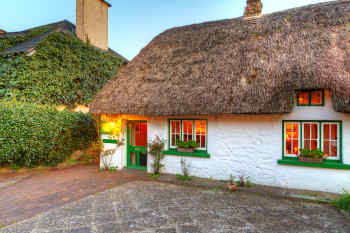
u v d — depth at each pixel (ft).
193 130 21.65
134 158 25.64
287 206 14.40
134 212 13.58
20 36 33.68
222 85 19.13
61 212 13.62
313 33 19.74
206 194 16.81
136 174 22.95
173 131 22.66
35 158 23.88
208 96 18.88
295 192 16.42
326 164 16.11
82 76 33.37
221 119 20.06
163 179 20.66
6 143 21.25
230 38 23.94
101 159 25.62
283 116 17.72
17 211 13.89
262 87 17.42
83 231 11.23
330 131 16.78
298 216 12.94
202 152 21.09
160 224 12.01
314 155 16.29
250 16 27.50
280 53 19.30
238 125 19.35
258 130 18.60
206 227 11.67
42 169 25.02
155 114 20.11
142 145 25.25
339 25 19.57
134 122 25.72
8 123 21.34
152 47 28.63
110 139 25.32
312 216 12.92
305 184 16.94
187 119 21.62
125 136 25.58
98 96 24.58
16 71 26.17
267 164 18.24
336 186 16.06
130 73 25.76
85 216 13.03
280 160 17.54
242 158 19.16
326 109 16.47
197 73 21.45
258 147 18.56
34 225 11.89
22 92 25.96
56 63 30.04
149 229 11.46
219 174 20.04
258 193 16.84
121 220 12.49
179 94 20.27
